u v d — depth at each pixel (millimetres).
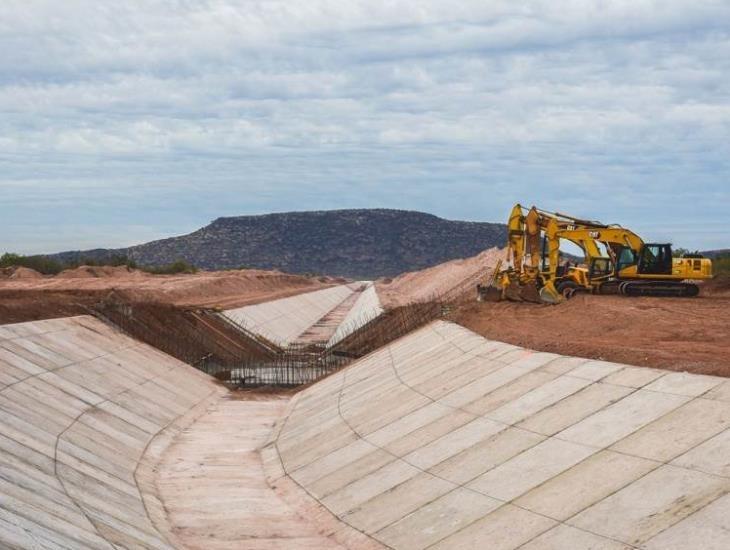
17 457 21922
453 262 133250
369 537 20578
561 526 17141
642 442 18922
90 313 48156
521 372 27422
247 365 53500
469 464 22203
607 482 17969
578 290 46000
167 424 34938
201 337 55188
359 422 30547
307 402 39188
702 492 15945
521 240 48219
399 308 61375
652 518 15898
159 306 55156
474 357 32125
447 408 27438
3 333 34125
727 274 61906
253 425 36781
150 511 23172
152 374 41656
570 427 21484
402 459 24766
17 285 82188
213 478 27703
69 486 21719
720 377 20438
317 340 83875
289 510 24125
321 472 26609
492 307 45125
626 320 35906
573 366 25766
